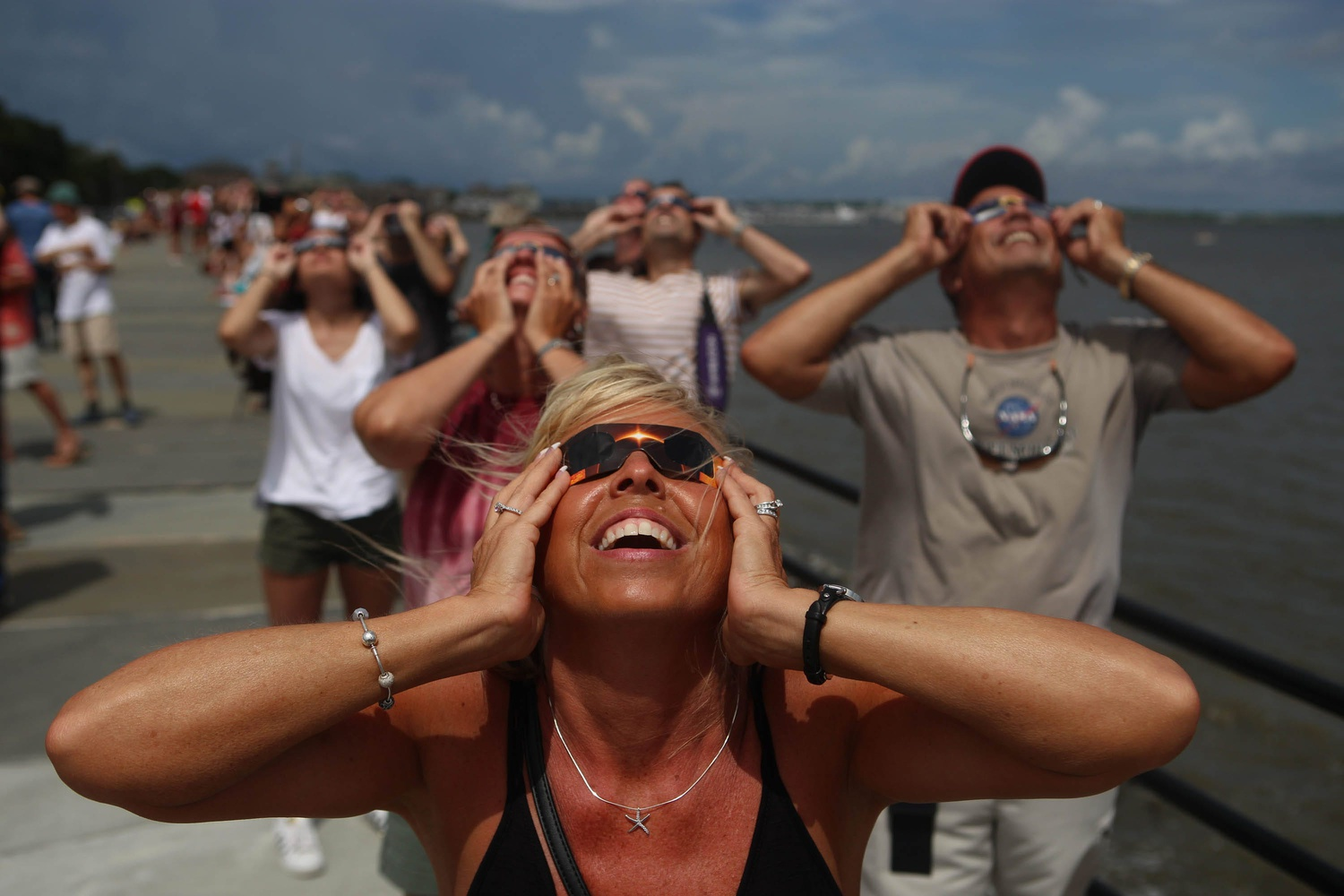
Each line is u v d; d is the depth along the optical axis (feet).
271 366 11.39
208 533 19.34
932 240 7.76
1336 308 118.01
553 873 4.25
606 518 4.38
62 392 33.83
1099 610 7.66
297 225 19.03
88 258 28.19
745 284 11.79
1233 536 34.60
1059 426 7.50
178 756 3.77
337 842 10.46
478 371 7.64
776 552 4.47
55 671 13.56
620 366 5.09
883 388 7.85
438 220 14.20
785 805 4.38
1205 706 22.07
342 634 4.00
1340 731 20.95
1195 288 7.29
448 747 4.51
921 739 4.46
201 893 9.46
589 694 4.44
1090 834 7.52
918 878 7.63
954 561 7.60
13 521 19.92
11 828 10.36
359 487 10.87
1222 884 15.65
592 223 12.88
